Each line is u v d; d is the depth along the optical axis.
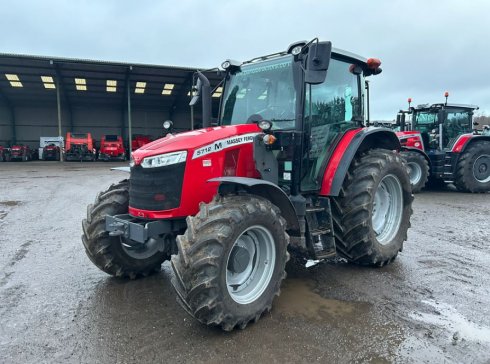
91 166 19.81
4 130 29.28
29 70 22.38
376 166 3.94
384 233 4.30
